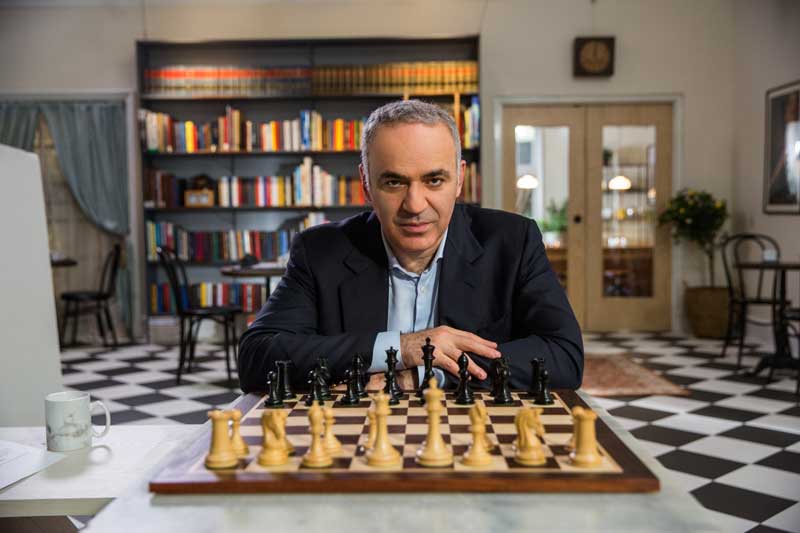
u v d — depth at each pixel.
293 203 7.15
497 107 7.38
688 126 7.39
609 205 7.50
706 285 7.48
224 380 5.48
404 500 0.87
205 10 7.32
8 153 2.36
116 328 7.57
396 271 1.63
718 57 7.34
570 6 7.30
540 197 7.48
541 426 0.98
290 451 1.00
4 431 1.53
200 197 7.11
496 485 0.89
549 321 1.58
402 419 1.18
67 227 7.46
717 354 6.25
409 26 7.31
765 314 6.75
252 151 7.01
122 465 1.26
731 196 7.42
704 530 0.78
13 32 7.32
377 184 1.33
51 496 1.11
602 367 5.64
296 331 1.60
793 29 6.21
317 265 1.64
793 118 6.19
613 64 7.27
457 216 1.70
